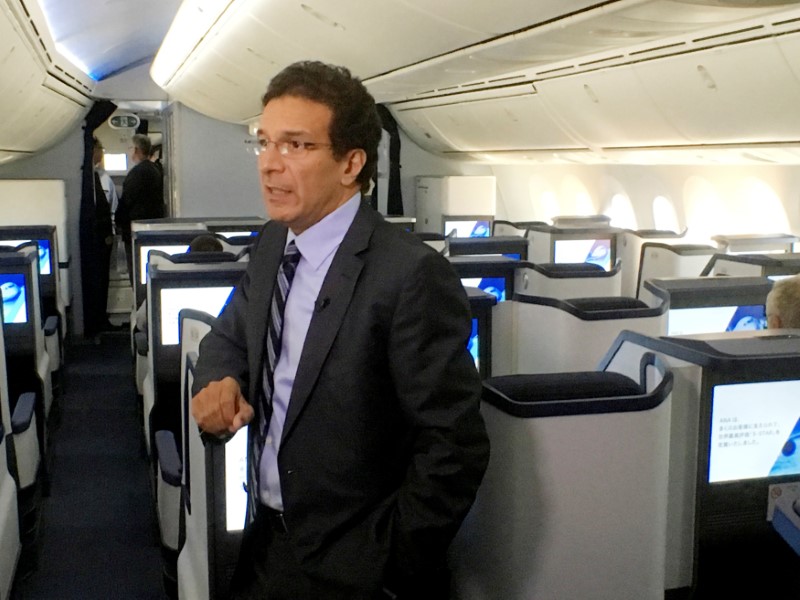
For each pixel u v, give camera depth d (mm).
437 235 6805
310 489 1624
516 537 1855
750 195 6668
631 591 1949
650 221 8109
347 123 1598
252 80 6273
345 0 3660
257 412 1743
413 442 1666
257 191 10117
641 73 4988
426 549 1566
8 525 3402
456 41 3814
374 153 1683
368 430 1604
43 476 5125
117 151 14156
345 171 1643
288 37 4641
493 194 9992
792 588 2139
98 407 7102
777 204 6414
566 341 3469
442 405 1553
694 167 7129
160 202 9453
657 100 5152
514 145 7805
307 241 1674
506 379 2018
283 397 1690
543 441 1834
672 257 5914
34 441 4332
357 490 1620
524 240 6430
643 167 7820
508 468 1845
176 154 9922
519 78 6180
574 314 3420
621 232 7238
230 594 1828
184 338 3314
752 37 3910
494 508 1898
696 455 2080
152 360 4480
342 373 1581
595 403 1846
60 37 6484
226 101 8047
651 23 3287
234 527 2355
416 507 1547
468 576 2018
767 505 2121
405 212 10484
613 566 1924
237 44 5363
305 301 1681
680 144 5672
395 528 1572
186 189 9969
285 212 1616
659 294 3615
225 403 1673
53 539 4531
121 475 5523
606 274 4566
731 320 3771
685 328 3732
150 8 6434
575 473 1863
